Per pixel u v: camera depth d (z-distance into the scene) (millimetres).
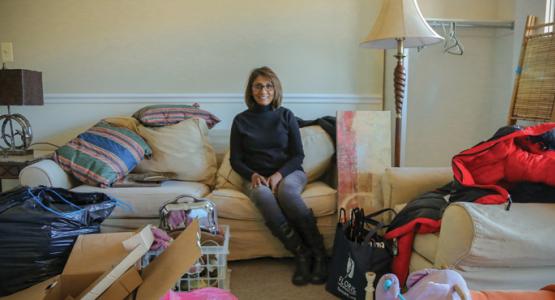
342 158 2227
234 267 2088
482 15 2816
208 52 2754
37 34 2686
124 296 1177
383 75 2852
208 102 2783
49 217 1453
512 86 2658
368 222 1835
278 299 1730
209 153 2445
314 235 1976
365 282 1579
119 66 2734
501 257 1275
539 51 2217
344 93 2848
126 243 1250
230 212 2043
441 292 963
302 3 2764
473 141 2930
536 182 1449
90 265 1324
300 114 2840
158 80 2756
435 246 1463
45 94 2727
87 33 2699
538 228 1285
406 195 1919
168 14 2715
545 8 2396
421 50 2826
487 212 1313
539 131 1546
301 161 2207
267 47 2775
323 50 2805
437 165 2939
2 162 2188
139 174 2277
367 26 2797
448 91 2879
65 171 2088
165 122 2465
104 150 2150
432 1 2791
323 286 1855
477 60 2859
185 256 1214
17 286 1388
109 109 2762
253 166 2207
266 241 2096
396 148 2355
